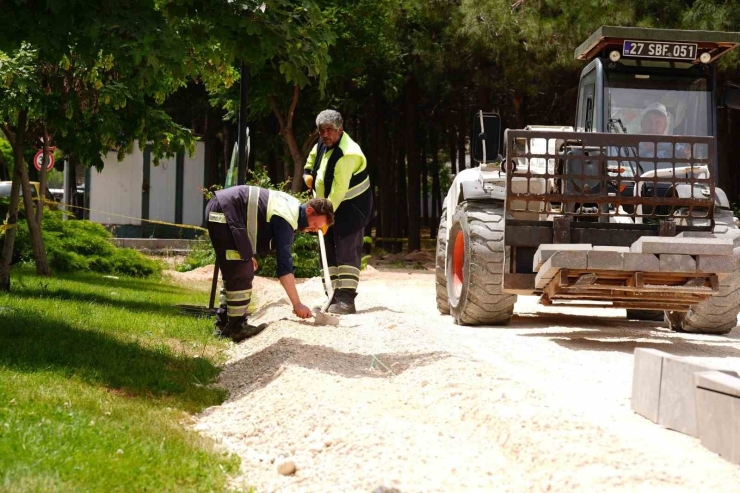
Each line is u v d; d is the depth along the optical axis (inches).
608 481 156.1
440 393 228.8
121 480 159.9
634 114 390.6
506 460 177.5
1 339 292.0
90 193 1059.9
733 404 173.6
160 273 731.4
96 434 185.0
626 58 394.0
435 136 1563.7
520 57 971.3
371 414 206.2
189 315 436.5
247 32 282.0
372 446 180.1
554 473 162.6
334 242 437.1
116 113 468.8
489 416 199.8
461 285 404.8
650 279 321.4
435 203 1603.1
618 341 343.0
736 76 848.9
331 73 1101.7
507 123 1328.7
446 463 172.6
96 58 282.4
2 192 831.1
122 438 184.5
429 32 1147.3
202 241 901.2
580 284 316.8
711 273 311.4
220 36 288.4
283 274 316.2
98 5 276.1
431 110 1417.3
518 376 258.4
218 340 353.1
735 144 1048.2
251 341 346.6
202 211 1093.8
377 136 1346.0
